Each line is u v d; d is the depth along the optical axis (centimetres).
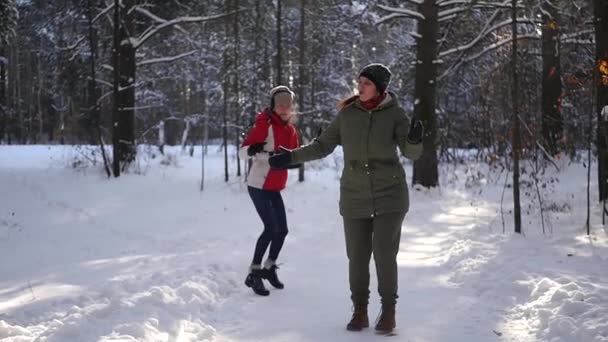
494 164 1501
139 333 405
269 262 571
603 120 819
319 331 449
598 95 886
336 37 2016
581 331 398
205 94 2773
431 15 1352
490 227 868
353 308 505
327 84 2212
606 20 876
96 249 809
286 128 576
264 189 568
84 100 1844
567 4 1348
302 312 501
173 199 1248
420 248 795
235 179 1479
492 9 1441
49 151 2002
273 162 467
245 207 1173
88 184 1355
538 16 1449
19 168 1506
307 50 1931
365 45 2017
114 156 1445
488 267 618
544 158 1491
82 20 1647
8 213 1039
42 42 1814
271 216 568
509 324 455
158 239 893
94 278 593
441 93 1742
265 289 558
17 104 4244
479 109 1730
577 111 1645
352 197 446
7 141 4122
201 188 1330
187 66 2306
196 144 3459
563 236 764
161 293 493
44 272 634
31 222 993
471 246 722
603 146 923
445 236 878
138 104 2586
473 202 1196
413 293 559
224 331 450
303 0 1539
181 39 1858
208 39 1883
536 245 714
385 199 440
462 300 528
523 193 1235
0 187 1248
